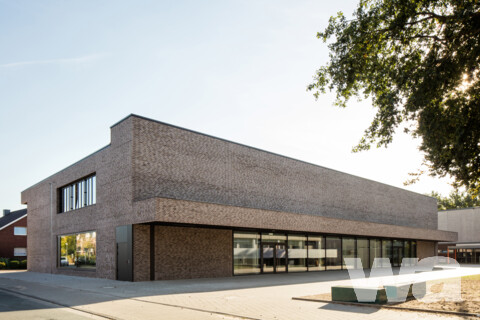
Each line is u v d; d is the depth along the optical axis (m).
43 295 14.03
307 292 13.85
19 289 16.52
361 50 11.99
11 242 44.50
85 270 23.20
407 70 11.84
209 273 21.16
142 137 19.52
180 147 21.02
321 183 30.20
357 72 12.34
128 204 19.03
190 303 11.35
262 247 24.16
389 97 11.88
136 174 19.03
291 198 27.30
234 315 9.42
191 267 20.42
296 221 23.67
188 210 18.06
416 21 11.57
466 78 10.77
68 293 14.44
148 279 18.83
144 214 17.73
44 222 30.16
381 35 11.83
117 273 19.66
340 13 12.30
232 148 23.78
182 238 20.28
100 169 22.19
